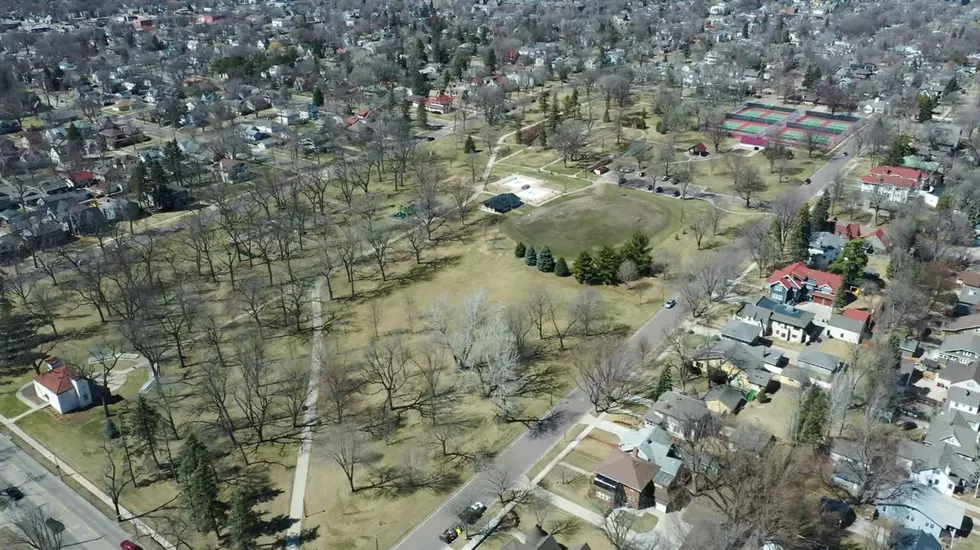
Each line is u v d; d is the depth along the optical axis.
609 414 129.62
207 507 104.38
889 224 195.50
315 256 196.00
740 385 133.88
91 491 117.56
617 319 159.25
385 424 129.50
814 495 107.00
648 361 143.50
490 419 130.00
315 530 108.12
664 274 176.50
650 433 116.25
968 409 121.31
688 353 143.75
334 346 154.62
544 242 199.50
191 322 162.00
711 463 111.06
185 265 194.00
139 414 118.00
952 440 114.25
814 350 138.38
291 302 170.00
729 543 94.31
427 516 109.69
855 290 163.50
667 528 104.31
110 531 109.31
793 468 105.44
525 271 183.62
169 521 110.75
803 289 162.12
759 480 102.75
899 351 133.62
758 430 115.56
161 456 124.94
